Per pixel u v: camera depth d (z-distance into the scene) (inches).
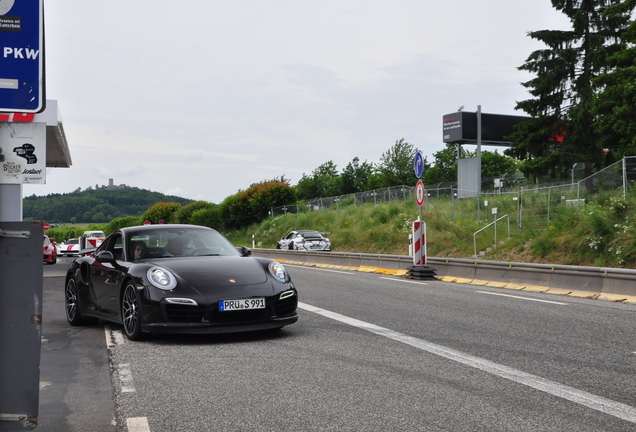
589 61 1201.4
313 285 523.8
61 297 475.5
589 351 232.5
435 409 158.6
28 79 117.6
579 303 386.0
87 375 205.6
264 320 259.3
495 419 149.5
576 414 153.0
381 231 1147.3
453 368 205.2
